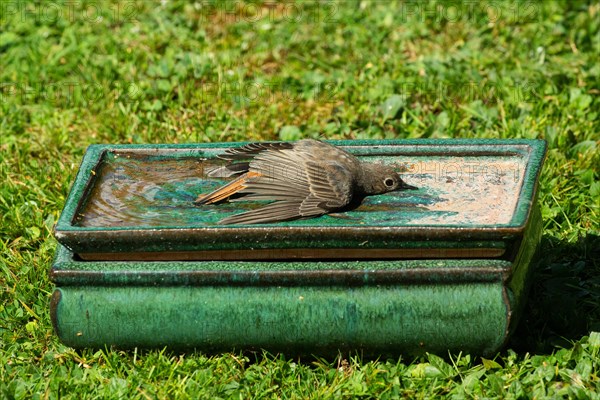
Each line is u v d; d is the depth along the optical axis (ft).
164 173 32.14
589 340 30.19
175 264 28.09
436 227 27.27
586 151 42.01
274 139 45.29
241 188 30.12
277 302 28.02
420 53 52.44
